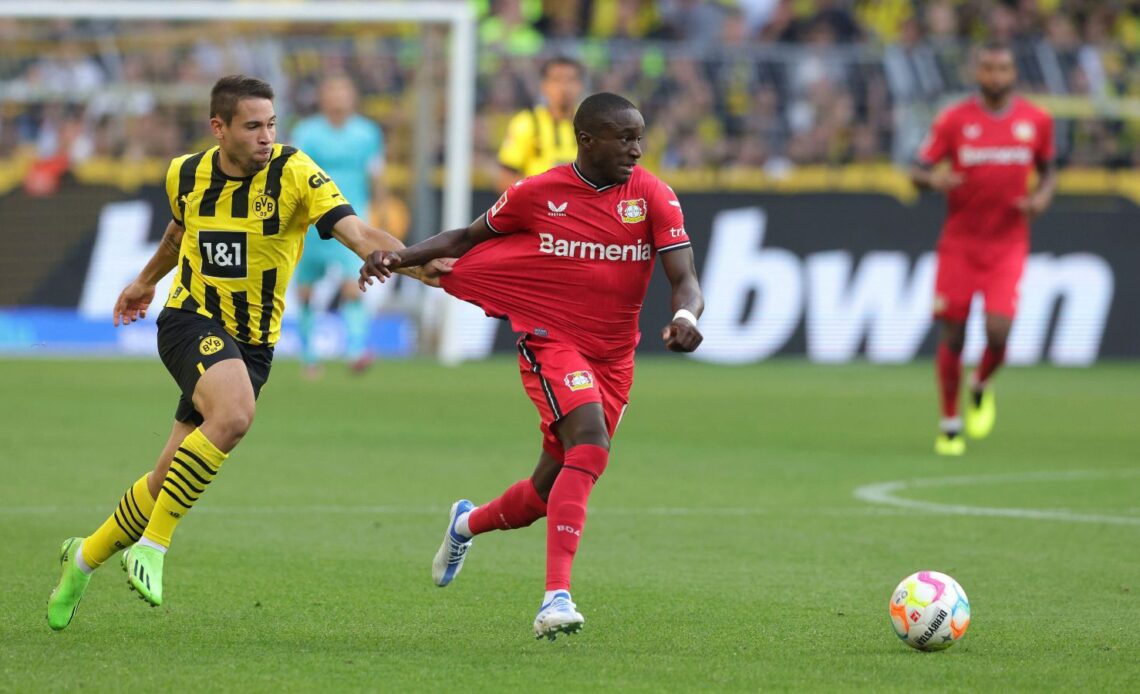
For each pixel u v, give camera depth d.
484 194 74.88
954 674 17.81
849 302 73.00
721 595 23.05
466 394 56.53
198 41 74.81
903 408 54.50
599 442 19.73
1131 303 74.25
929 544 27.94
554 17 87.56
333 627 20.39
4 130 71.50
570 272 20.62
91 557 19.81
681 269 20.27
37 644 19.08
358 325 61.69
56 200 70.81
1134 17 91.06
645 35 88.19
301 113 75.38
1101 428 49.19
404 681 17.16
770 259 72.44
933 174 43.41
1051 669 18.12
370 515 30.58
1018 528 29.80
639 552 26.97
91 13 69.69
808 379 65.12
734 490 34.81
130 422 46.06
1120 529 29.75
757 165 78.94
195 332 20.50
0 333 70.38
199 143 74.50
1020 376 68.12
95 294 70.94
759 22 91.44
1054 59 82.06
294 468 37.19
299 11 70.31
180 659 18.25
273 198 20.66
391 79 75.94
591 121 20.14
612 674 17.64
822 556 26.64
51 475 35.31
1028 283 73.38
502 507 21.58
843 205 72.94
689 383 63.00
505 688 16.86
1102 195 74.31
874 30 88.75
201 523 29.31
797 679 17.48
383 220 62.34
